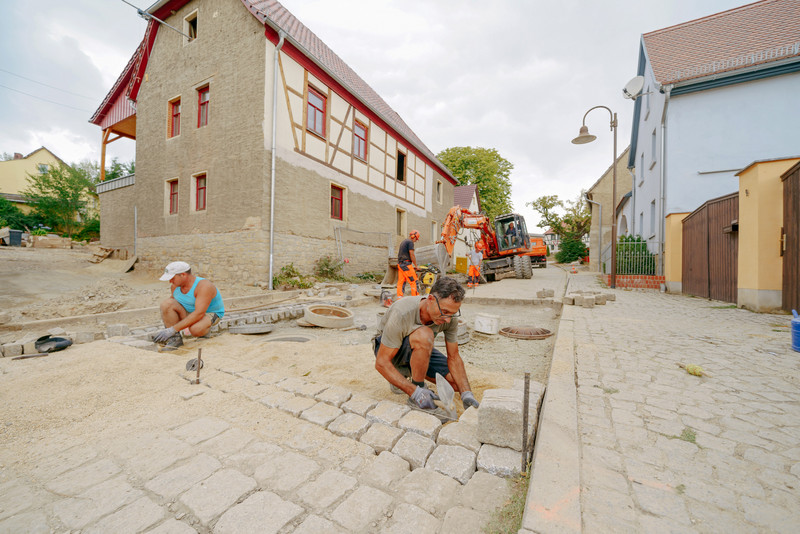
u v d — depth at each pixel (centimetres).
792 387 268
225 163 1081
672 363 329
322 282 1100
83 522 139
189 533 134
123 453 189
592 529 123
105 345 402
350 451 194
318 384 285
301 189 1125
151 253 1295
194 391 272
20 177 3177
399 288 840
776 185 636
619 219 2417
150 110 1314
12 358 349
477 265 1277
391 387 295
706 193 1096
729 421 211
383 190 1566
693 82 1074
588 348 382
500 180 3509
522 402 195
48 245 1667
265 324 582
